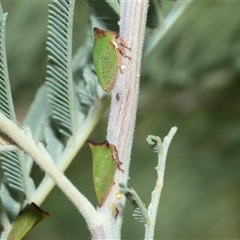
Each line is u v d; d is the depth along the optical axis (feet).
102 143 0.50
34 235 1.28
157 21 0.57
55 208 1.28
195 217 1.07
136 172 1.12
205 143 1.05
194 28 0.83
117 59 0.50
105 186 0.50
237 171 1.04
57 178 0.49
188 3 0.57
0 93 0.49
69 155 0.56
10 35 0.98
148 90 0.97
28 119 0.57
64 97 0.54
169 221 1.08
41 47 0.99
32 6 0.97
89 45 0.58
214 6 0.82
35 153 0.49
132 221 1.16
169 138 0.51
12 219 0.55
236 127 1.00
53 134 0.56
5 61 0.49
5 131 0.48
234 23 0.82
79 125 0.56
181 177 1.08
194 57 0.85
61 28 0.51
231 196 1.06
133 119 0.51
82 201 0.50
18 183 0.53
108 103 0.56
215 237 1.06
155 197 0.51
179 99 1.02
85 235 1.27
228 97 0.98
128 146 0.51
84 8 0.94
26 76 1.03
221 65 0.85
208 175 1.05
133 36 0.51
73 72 0.57
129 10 0.51
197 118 1.04
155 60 0.87
